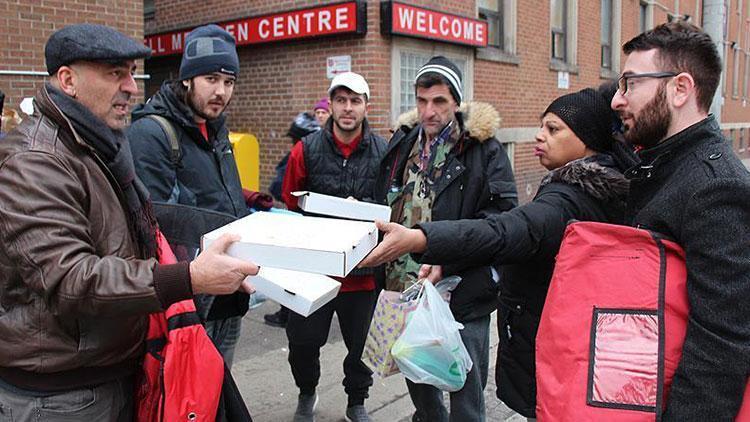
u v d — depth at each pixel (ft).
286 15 25.00
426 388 8.74
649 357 4.58
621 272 4.84
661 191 4.99
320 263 4.86
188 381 5.47
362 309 10.80
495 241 6.20
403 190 9.27
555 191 6.59
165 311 5.45
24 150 5.02
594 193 6.38
